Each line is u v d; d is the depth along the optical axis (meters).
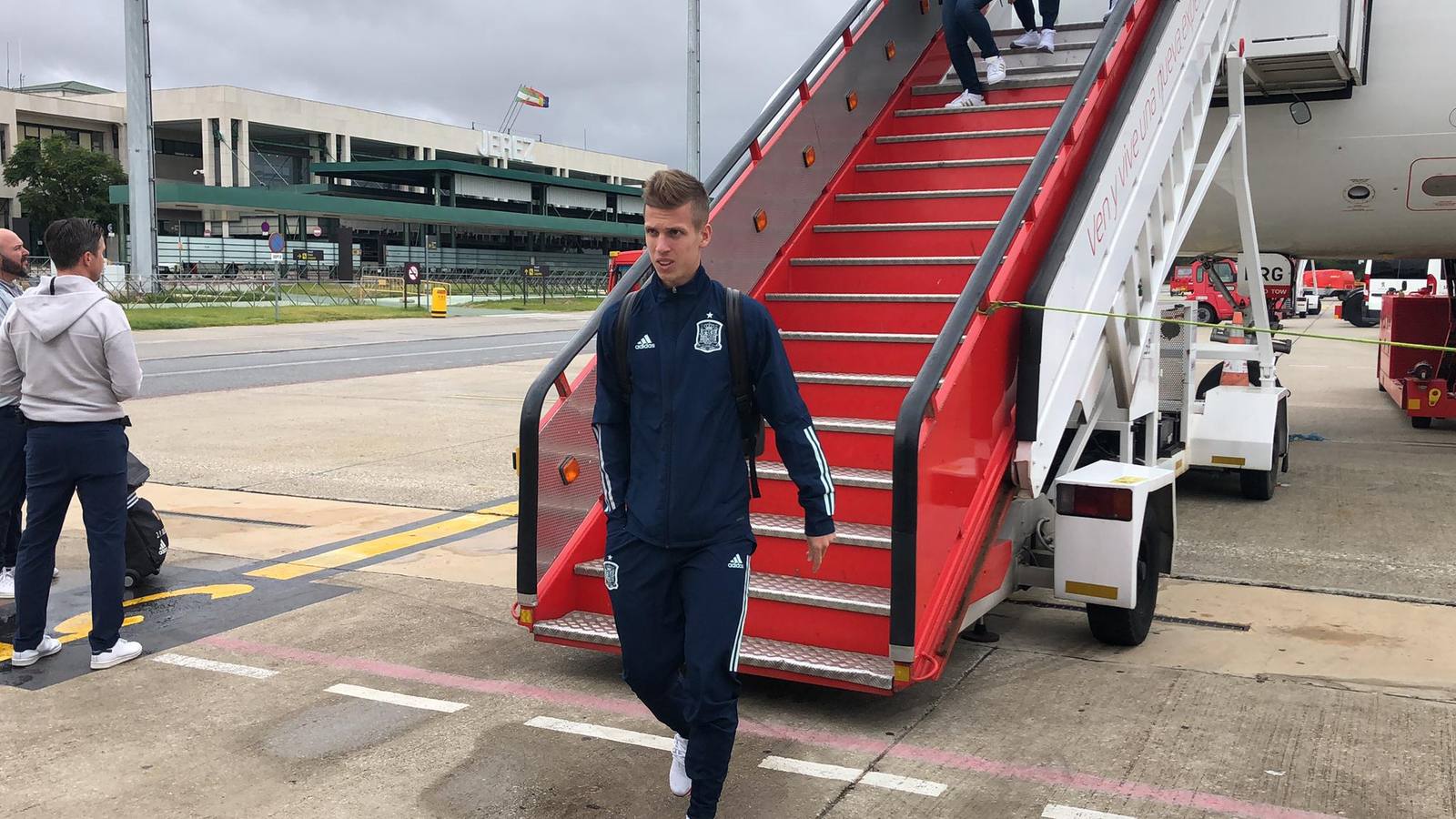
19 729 3.96
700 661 2.95
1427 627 5.16
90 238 4.44
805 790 3.46
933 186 6.27
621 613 3.10
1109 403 5.97
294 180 83.00
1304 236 9.98
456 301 47.72
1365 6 8.40
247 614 5.35
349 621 5.26
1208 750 3.75
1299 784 3.48
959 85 6.91
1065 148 5.04
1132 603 4.59
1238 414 8.27
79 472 4.46
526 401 4.37
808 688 4.37
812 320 5.70
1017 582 5.00
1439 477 9.27
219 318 31.73
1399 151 8.81
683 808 3.35
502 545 6.80
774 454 5.07
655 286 3.05
